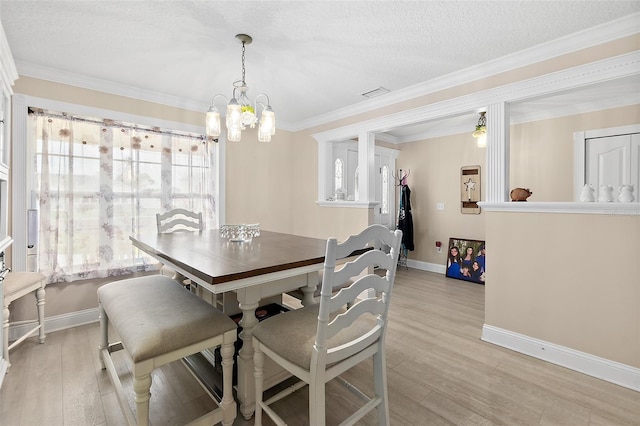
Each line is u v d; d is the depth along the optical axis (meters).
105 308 1.68
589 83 1.99
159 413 1.57
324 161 3.94
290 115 3.90
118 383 1.56
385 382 1.42
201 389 1.76
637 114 2.93
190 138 3.37
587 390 1.79
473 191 4.29
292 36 2.07
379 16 1.84
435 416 1.56
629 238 1.84
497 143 2.40
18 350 2.20
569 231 2.05
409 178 5.05
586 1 1.69
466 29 1.98
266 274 1.30
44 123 2.55
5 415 1.54
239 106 2.00
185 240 2.12
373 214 3.57
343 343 1.27
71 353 2.16
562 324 2.08
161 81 2.82
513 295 2.30
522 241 2.26
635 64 1.83
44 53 2.30
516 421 1.53
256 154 3.98
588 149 3.22
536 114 3.54
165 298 1.62
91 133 2.77
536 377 1.92
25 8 1.76
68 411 1.58
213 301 2.03
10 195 2.39
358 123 3.51
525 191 2.34
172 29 1.99
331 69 2.57
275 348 1.28
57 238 2.59
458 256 4.32
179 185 3.29
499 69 2.39
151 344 1.21
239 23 1.92
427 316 2.88
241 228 2.13
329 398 1.69
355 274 1.20
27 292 2.14
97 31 2.01
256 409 1.38
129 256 2.95
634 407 1.64
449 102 2.70
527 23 1.90
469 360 2.12
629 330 1.84
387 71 2.60
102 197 2.81
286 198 4.32
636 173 2.93
